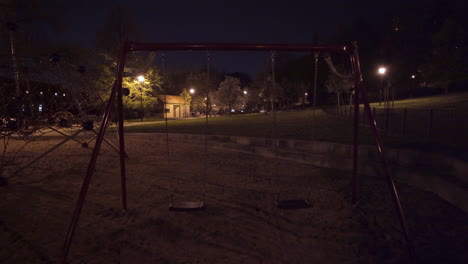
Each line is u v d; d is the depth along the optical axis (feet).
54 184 18.61
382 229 11.36
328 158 22.47
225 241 10.51
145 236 10.94
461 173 14.43
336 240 10.54
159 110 139.13
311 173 20.65
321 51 13.53
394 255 9.47
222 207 14.08
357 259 9.27
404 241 10.37
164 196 15.93
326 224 11.94
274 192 16.38
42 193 16.60
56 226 11.93
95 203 14.80
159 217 12.84
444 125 30.76
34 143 42.55
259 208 13.88
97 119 36.68
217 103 161.89
